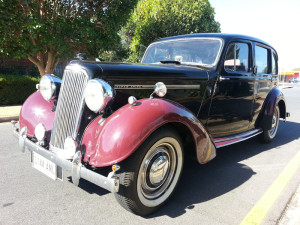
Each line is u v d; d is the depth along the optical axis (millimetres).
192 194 2727
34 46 7094
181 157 2514
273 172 3367
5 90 8320
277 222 2234
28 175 3049
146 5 11617
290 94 17828
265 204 2539
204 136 2529
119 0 7930
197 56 3471
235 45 3498
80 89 2271
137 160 2055
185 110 2414
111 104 2248
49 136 2596
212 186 2928
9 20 6555
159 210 2400
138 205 2166
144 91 2641
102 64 2396
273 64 4723
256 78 3951
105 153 1994
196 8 11336
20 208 2342
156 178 2301
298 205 2521
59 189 2732
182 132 2543
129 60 13141
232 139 3578
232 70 3514
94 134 2160
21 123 2979
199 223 2207
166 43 3867
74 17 7957
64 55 7703
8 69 11375
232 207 2480
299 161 3805
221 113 3471
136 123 2021
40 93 3141
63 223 2146
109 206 2438
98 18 8055
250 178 3164
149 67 2717
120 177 2061
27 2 6555
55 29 7242
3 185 2773
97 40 7836
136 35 11859
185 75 2920
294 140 5086
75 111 2273
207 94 3189
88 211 2338
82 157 2154
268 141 4703
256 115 4289
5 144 4199
